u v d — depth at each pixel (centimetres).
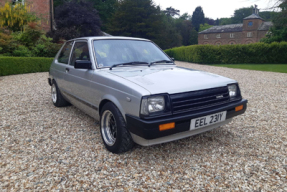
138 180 238
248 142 332
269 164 269
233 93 311
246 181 236
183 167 263
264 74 1246
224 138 345
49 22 2059
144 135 237
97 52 345
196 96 266
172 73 312
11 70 1123
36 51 1425
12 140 341
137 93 244
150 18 4653
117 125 273
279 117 452
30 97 632
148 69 330
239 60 2166
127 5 4559
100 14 4850
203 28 8369
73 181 237
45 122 420
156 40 4641
